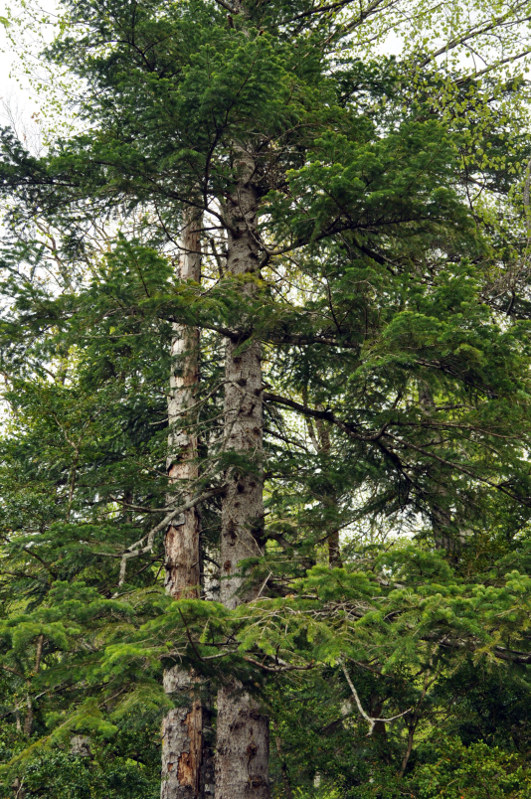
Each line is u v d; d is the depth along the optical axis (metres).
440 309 6.95
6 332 7.25
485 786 9.08
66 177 10.09
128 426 12.67
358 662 5.75
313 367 10.18
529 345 7.04
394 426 9.19
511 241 12.62
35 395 8.77
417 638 5.21
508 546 9.52
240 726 8.47
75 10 10.48
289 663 6.20
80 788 9.24
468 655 5.92
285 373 10.58
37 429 9.11
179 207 10.67
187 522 11.18
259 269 10.17
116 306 7.12
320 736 12.73
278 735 12.42
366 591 5.43
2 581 8.06
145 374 10.57
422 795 9.88
